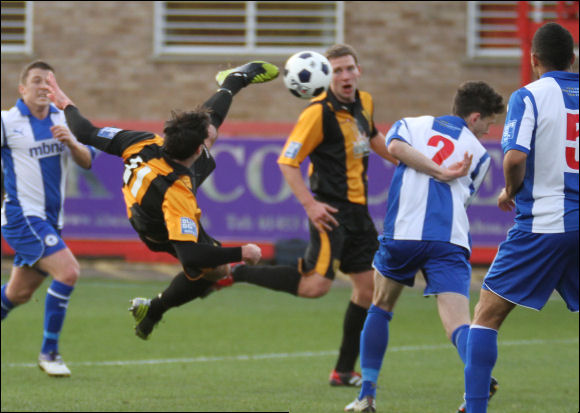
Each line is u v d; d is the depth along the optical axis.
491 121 22.30
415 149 21.20
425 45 64.19
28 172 27.94
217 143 54.00
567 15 48.00
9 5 66.12
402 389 26.22
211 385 26.28
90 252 54.53
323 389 25.81
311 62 25.03
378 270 22.00
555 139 18.03
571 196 18.02
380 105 64.38
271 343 34.09
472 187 21.75
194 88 65.06
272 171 53.75
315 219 24.42
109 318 38.59
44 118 28.23
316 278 24.28
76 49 64.94
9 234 27.92
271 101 64.81
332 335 36.03
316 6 65.88
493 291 18.50
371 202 53.00
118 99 64.94
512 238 18.41
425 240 20.97
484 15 64.88
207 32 66.50
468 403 18.66
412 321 40.03
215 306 42.88
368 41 64.44
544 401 24.52
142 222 18.67
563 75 18.39
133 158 18.62
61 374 27.34
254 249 18.25
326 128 24.92
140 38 64.88
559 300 47.78
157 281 49.84
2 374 27.81
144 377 27.50
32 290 28.70
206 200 54.00
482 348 18.59
